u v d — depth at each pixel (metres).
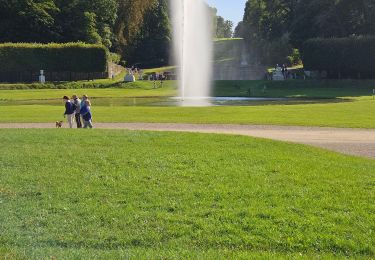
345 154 19.66
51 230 10.19
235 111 39.38
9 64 88.06
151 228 10.30
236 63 128.25
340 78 87.06
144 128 28.45
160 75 92.19
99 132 23.39
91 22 104.56
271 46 119.38
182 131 25.16
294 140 23.89
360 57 85.19
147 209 11.43
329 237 9.75
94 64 92.12
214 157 16.95
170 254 8.95
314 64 89.12
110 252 9.10
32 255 8.88
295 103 51.34
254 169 15.17
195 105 48.88
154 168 15.20
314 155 18.44
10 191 12.73
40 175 14.30
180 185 13.27
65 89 75.75
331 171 15.10
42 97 61.31
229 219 10.74
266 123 31.14
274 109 41.09
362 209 11.38
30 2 99.56
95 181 13.69
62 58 90.62
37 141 20.12
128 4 120.94
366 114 36.50
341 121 32.12
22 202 11.95
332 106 43.81
